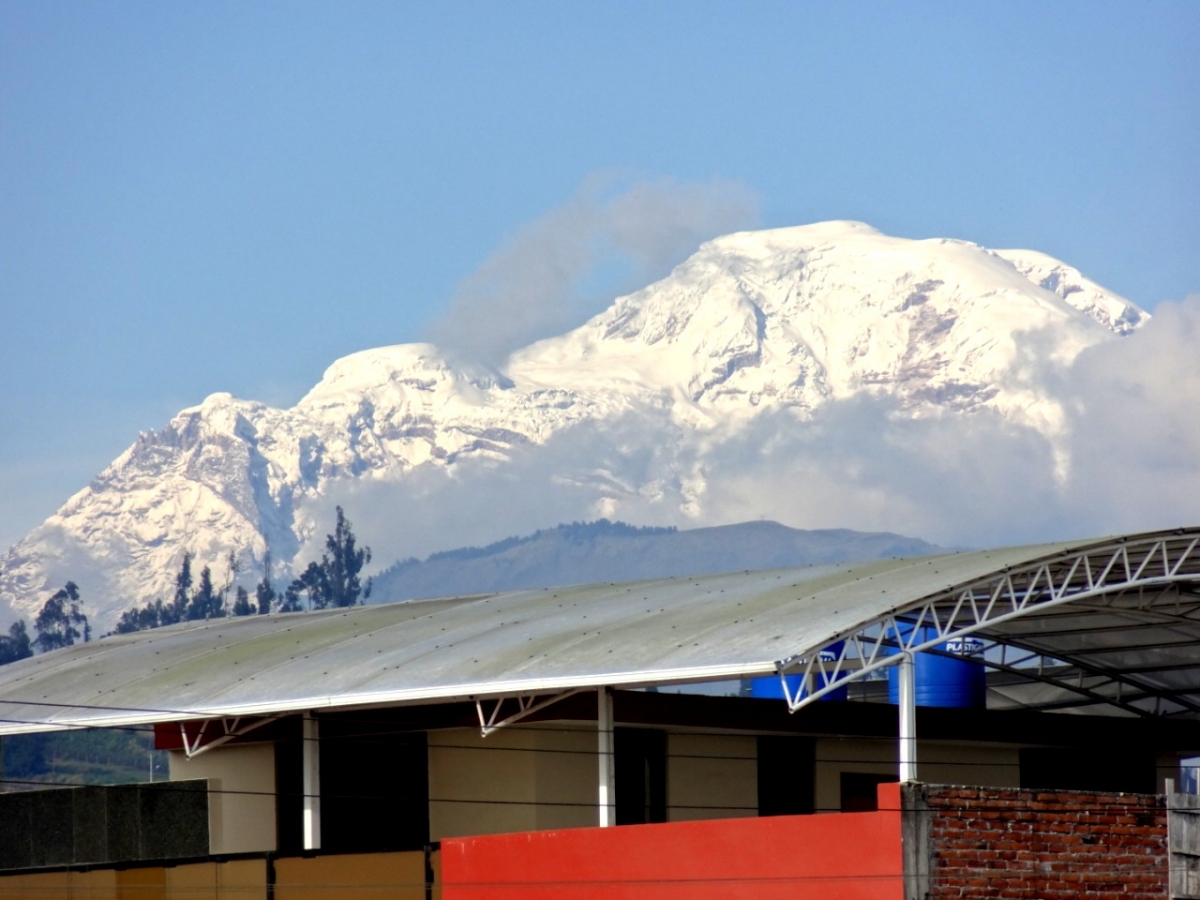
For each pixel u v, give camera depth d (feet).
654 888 320.70
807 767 439.63
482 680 360.48
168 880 391.86
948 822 291.58
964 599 345.51
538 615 421.18
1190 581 374.22
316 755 403.75
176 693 423.64
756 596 382.01
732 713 415.03
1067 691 556.92
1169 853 310.24
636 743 415.03
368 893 378.73
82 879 403.95
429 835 418.72
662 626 368.89
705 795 420.36
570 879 334.44
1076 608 438.81
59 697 451.53
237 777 453.99
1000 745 474.49
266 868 379.14
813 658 322.34
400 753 428.97
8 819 459.32
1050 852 299.17
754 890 305.73
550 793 401.90
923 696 492.13
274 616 535.60
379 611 494.59
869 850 290.97
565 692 375.66
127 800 437.17
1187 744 508.94
